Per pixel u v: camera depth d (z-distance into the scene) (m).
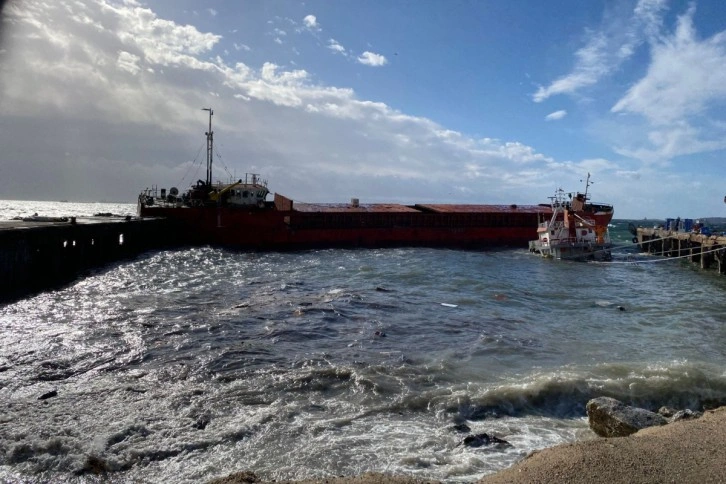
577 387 11.00
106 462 7.63
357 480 6.62
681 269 38.41
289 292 23.06
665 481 6.22
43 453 7.86
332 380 11.45
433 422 9.52
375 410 9.92
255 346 14.20
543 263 38.44
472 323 17.78
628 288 27.77
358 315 18.44
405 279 28.02
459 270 32.50
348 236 48.66
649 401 10.78
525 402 10.51
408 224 51.72
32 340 14.41
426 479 7.12
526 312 20.30
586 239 41.34
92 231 30.81
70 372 11.80
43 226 25.33
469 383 11.48
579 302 22.88
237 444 8.38
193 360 12.85
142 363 12.62
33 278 24.30
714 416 8.88
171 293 22.70
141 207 44.38
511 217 54.66
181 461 7.80
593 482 6.21
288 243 46.53
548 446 8.61
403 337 15.71
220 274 29.38
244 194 48.00
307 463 7.76
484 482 6.50
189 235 44.22
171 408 9.76
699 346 15.38
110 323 16.64
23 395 10.24
